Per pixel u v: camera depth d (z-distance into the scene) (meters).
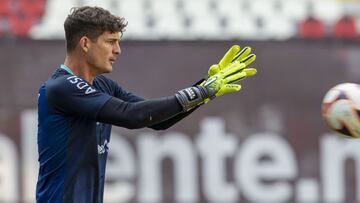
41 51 32.53
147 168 32.31
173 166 32.41
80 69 14.10
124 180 32.22
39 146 14.03
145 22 33.69
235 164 32.62
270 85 32.97
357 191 32.84
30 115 32.19
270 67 33.06
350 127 15.29
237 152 32.69
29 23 33.00
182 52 32.91
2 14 33.03
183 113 15.02
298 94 33.03
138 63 32.72
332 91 15.60
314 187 32.81
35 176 32.06
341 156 32.84
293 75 33.09
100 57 14.02
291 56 33.16
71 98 13.54
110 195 32.12
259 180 32.66
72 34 14.00
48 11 33.56
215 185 32.47
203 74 32.94
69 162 13.77
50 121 13.78
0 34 32.50
